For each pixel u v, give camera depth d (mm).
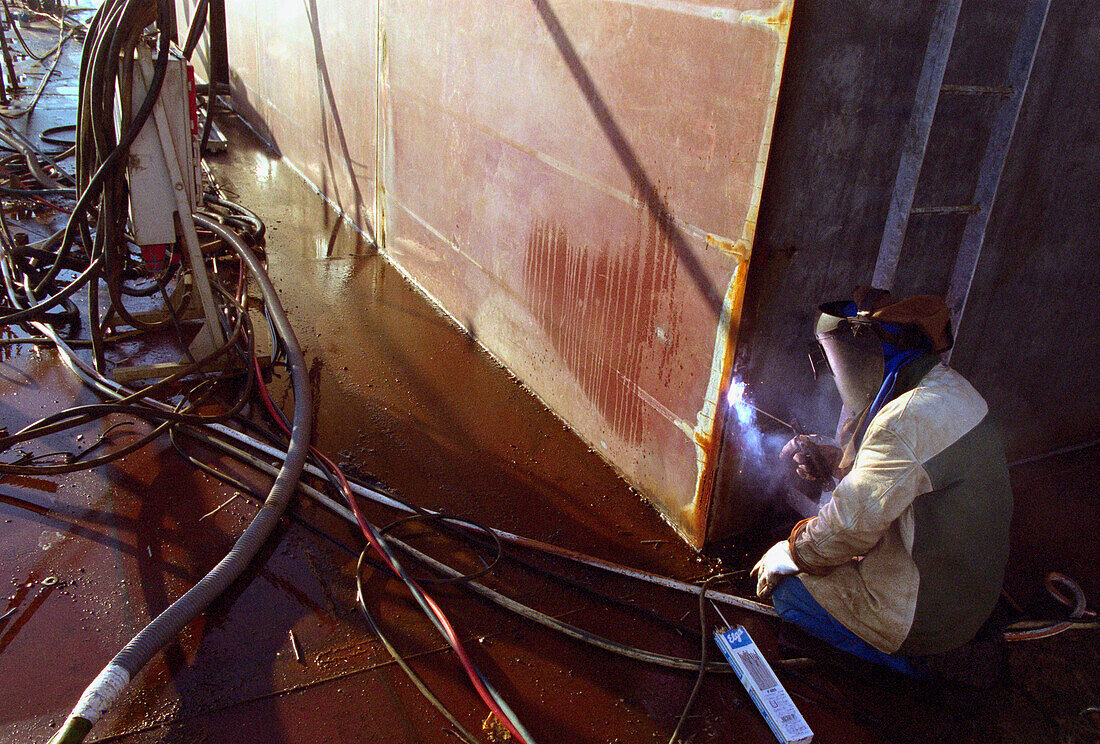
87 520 2920
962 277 2834
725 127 2572
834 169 2578
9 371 3783
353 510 2984
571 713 2350
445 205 4703
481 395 4105
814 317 2844
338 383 4043
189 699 2266
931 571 2244
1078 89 2867
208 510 3039
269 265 5371
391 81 5059
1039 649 2717
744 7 2414
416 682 2383
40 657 2348
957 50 2543
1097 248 3326
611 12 3006
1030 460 3830
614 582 2910
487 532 3041
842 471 2447
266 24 7555
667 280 2994
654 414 3227
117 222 3422
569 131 3404
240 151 7969
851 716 2414
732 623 2750
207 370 3920
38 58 10336
